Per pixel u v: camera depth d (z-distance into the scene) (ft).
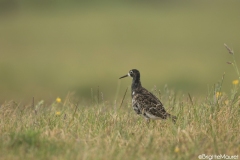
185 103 75.97
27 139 56.59
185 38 290.97
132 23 335.88
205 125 64.08
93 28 321.73
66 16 362.33
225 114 66.44
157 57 244.01
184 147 56.70
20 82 194.80
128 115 70.54
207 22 330.54
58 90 183.32
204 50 260.62
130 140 59.06
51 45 278.67
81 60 238.48
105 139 59.11
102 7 394.52
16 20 352.08
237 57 238.89
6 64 227.81
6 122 66.95
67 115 70.23
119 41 286.87
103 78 201.57
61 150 55.21
